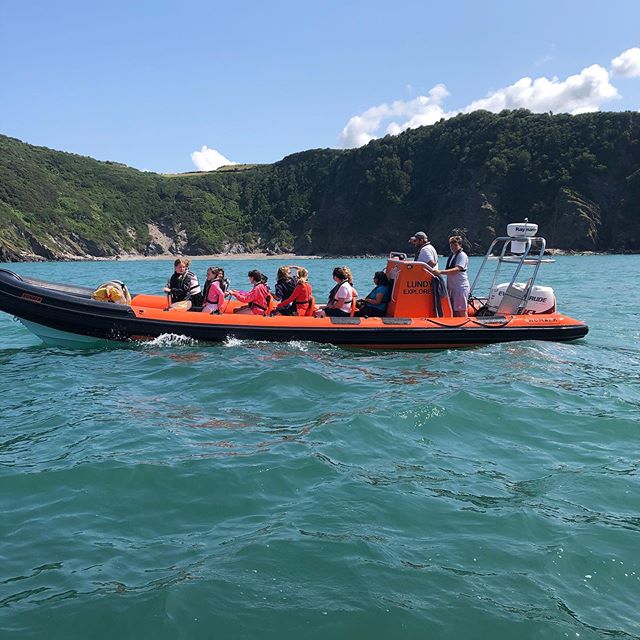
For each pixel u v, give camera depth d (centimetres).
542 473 450
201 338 917
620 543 348
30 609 287
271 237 14738
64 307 909
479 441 520
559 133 10625
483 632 274
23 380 730
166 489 418
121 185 15825
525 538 354
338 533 358
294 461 466
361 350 925
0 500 404
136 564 326
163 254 14575
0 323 1250
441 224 11031
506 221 10512
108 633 272
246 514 384
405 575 315
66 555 336
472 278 3108
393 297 982
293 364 787
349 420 561
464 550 340
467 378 739
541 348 932
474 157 11294
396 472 450
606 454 491
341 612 285
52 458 473
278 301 1006
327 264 7131
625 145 10031
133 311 915
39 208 13125
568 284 2645
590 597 301
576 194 9894
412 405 602
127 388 691
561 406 619
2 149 14962
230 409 610
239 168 18912
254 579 311
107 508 392
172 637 269
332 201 13388
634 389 696
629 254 9188
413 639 269
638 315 1445
